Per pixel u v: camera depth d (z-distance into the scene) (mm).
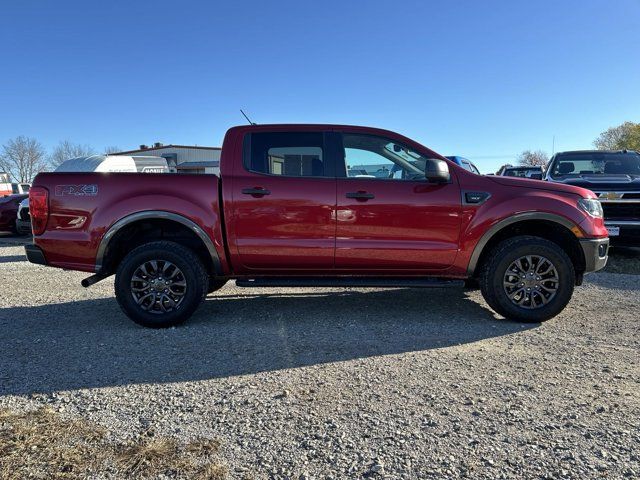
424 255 4664
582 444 2521
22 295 6227
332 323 4742
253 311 5219
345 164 4742
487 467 2330
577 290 6152
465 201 4637
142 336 4379
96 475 2268
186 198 4578
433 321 4797
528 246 4578
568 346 4027
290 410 2914
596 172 9195
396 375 3426
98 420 2801
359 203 4617
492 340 4199
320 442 2559
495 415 2836
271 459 2408
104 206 4551
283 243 4629
